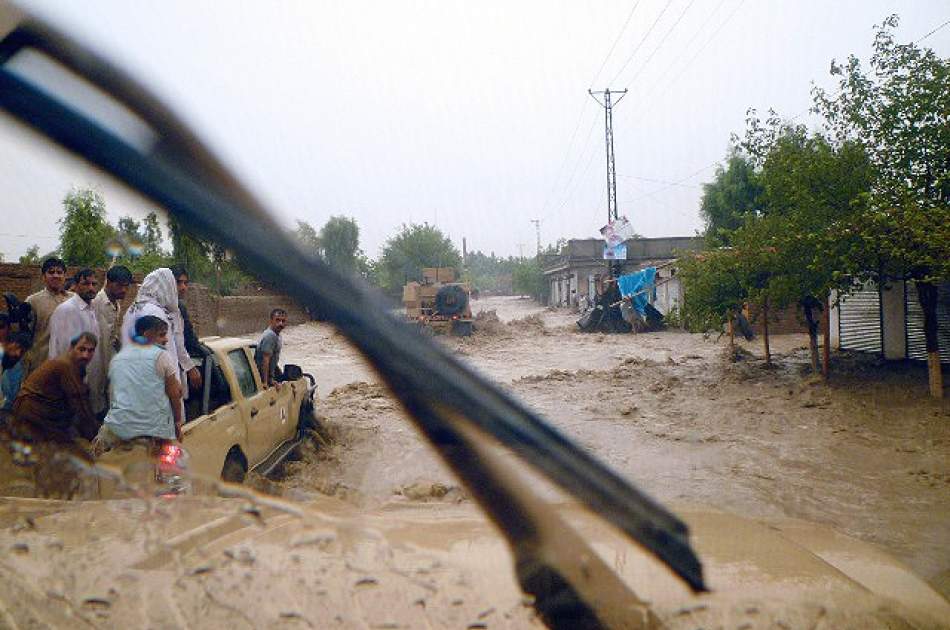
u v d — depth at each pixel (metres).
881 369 12.44
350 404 9.66
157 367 3.83
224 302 19.06
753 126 12.15
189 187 1.66
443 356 1.64
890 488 6.18
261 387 6.02
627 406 10.16
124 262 9.52
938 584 4.06
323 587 1.07
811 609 1.19
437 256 44.41
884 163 10.41
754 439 8.12
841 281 10.64
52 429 3.42
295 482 5.40
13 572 1.08
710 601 1.16
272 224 1.71
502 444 1.54
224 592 1.04
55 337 4.54
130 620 0.98
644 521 1.40
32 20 1.57
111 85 1.64
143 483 1.46
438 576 1.13
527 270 68.31
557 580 1.15
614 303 25.80
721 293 13.23
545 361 16.78
